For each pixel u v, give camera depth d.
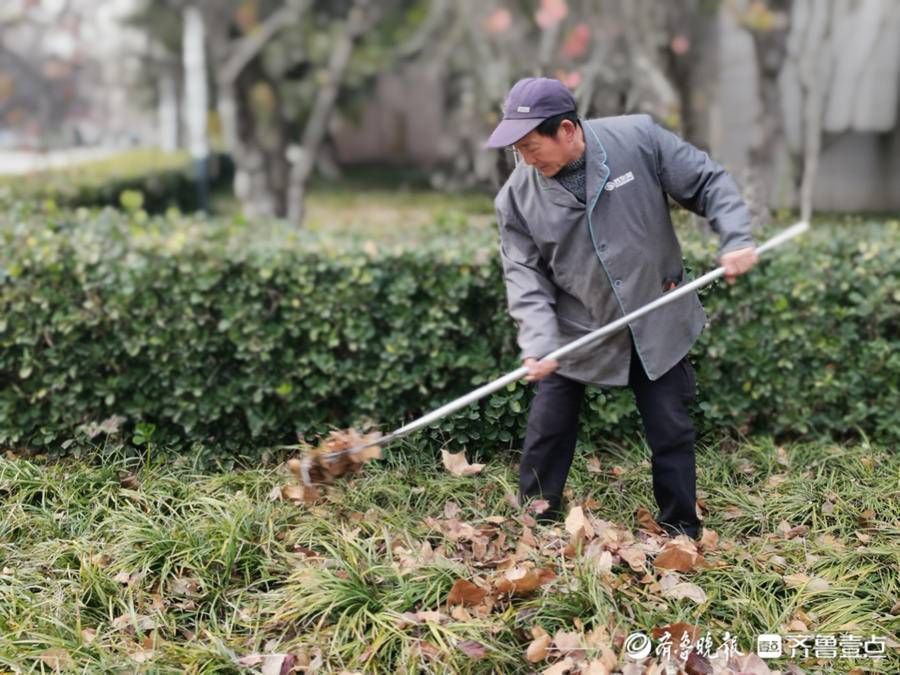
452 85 20.44
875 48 15.16
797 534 5.16
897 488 5.54
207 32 16.38
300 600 4.36
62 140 17.03
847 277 6.20
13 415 6.13
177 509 5.30
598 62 9.60
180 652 4.09
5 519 5.17
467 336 6.09
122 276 6.05
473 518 5.29
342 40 16.89
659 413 4.83
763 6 11.69
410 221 14.36
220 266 6.06
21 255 6.11
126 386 6.10
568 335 4.94
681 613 4.29
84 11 16.72
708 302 6.19
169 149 20.23
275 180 16.48
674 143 4.68
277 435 6.18
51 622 4.27
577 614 4.27
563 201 4.62
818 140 11.99
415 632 4.19
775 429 6.34
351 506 5.23
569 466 5.16
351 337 6.00
